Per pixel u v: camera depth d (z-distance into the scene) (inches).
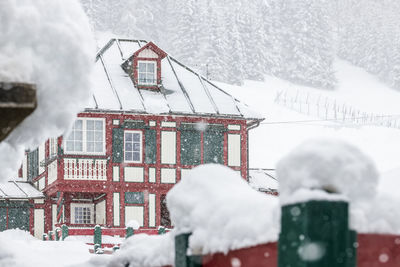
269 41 5428.2
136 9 5718.5
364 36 6072.8
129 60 1675.7
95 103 1562.5
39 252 568.4
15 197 1685.5
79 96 378.9
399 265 204.5
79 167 1549.0
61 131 382.0
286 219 192.5
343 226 185.6
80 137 1553.9
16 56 341.7
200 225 245.3
